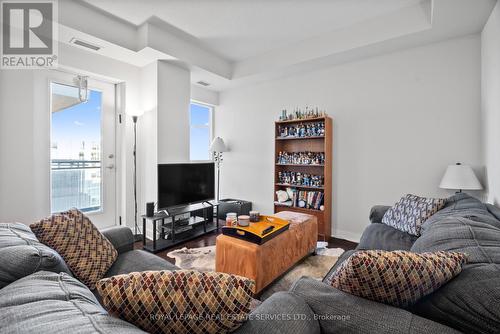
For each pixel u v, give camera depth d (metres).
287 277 2.27
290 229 2.34
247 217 2.25
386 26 2.69
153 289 0.71
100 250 1.55
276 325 0.80
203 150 4.96
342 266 1.00
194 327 0.71
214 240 3.29
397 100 3.02
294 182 3.73
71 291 0.75
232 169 4.70
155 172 3.36
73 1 2.47
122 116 3.42
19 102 2.59
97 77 3.22
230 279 0.75
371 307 0.87
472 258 0.94
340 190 3.48
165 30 3.04
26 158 2.64
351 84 3.35
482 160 2.52
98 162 3.31
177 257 2.73
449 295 0.85
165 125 3.42
